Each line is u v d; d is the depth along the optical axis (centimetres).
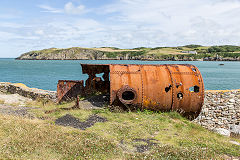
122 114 1006
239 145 762
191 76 1100
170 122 940
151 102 1054
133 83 1047
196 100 1077
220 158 592
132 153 611
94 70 1478
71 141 654
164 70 1116
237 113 1309
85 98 1355
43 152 569
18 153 549
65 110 1071
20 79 4812
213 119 1284
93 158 557
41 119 916
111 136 731
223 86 3797
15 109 1110
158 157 574
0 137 644
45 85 3853
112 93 1036
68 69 8594
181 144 689
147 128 827
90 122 880
